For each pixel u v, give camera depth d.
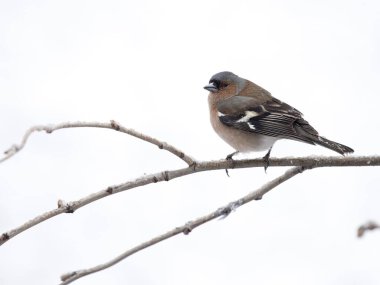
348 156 7.91
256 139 9.89
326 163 7.88
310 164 7.88
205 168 7.66
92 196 6.84
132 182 7.07
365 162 7.89
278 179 7.59
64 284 6.12
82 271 6.17
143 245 6.39
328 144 8.40
